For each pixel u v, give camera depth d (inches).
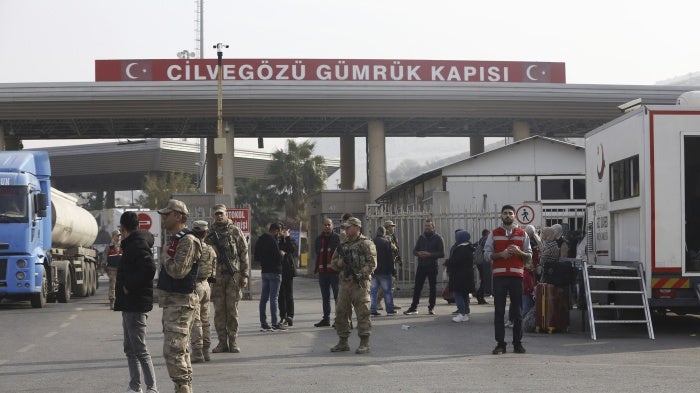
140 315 353.4
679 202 570.3
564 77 1807.3
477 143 2130.9
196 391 376.2
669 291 569.3
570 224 1191.6
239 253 519.2
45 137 1892.2
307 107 1614.2
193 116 1612.9
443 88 1604.3
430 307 779.4
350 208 1787.6
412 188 1412.4
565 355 490.0
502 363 455.8
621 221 626.2
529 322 621.9
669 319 722.8
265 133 1940.2
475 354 496.7
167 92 1556.3
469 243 702.5
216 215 518.3
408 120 1770.4
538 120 1732.3
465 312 698.8
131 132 1881.2
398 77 1733.5
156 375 430.0
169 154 3221.0
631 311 646.5
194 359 468.8
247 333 628.4
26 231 896.9
